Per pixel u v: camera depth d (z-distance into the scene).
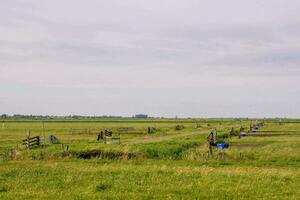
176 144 55.88
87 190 23.27
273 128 135.50
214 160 42.44
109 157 45.22
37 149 50.41
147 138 77.50
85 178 27.41
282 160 42.31
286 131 111.94
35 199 20.89
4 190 23.47
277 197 21.59
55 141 66.12
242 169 33.28
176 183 25.47
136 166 35.19
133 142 63.06
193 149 51.94
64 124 192.25
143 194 22.16
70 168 32.75
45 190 23.31
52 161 41.69
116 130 117.56
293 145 57.91
